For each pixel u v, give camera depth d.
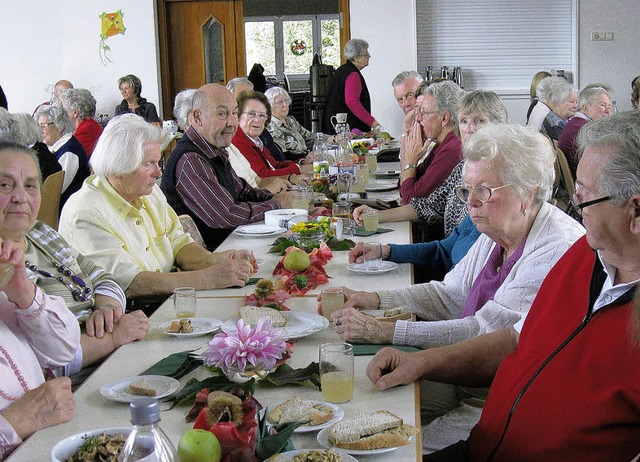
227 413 1.41
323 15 16.67
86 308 2.35
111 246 2.76
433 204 3.77
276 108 7.30
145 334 2.18
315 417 1.55
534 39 10.19
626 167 1.45
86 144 6.66
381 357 1.84
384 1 10.02
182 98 4.79
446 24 10.22
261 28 16.83
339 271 2.87
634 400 1.43
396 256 3.03
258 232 3.61
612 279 1.57
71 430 1.59
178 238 3.21
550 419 1.55
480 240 2.48
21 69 10.30
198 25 10.39
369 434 1.47
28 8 10.17
